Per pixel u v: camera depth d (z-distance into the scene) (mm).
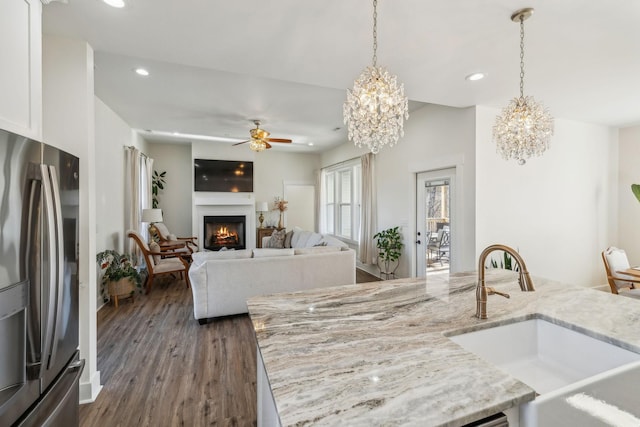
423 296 1747
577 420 883
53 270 1317
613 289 3643
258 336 1223
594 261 4582
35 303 1227
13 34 1280
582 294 1777
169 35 2115
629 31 2047
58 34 2096
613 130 4750
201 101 4281
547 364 1436
